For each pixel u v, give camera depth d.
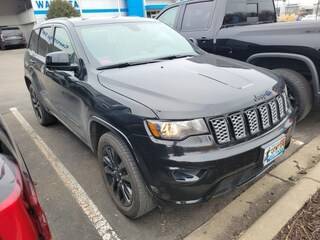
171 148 2.06
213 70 2.80
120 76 2.69
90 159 3.75
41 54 4.41
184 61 3.15
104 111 2.50
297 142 3.82
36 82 4.61
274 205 2.59
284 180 3.03
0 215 1.06
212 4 4.89
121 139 2.38
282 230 2.32
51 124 5.05
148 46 3.44
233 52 4.60
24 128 5.04
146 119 2.14
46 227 1.40
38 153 4.02
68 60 3.06
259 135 2.35
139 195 2.36
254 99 2.35
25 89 8.39
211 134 2.12
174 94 2.28
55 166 3.64
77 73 3.07
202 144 2.09
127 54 3.23
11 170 1.25
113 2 24.78
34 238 1.20
